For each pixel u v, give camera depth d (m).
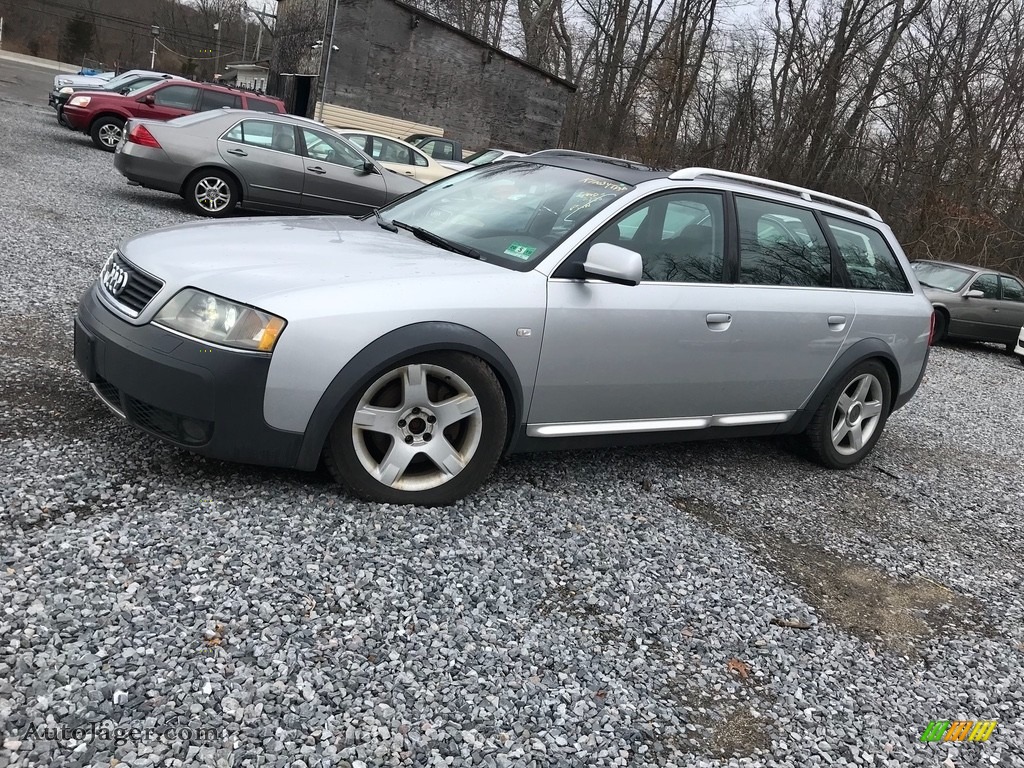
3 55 64.12
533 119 27.31
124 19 79.06
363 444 3.38
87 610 2.44
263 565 2.85
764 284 4.54
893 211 25.73
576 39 37.03
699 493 4.46
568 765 2.26
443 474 3.55
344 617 2.68
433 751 2.20
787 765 2.47
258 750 2.08
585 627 2.95
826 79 27.20
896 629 3.43
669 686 2.73
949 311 14.03
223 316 3.11
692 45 32.84
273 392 3.11
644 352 3.98
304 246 3.68
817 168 27.72
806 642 3.17
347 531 3.19
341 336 3.16
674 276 4.14
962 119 24.73
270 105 17.69
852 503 4.83
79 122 16.36
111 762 1.95
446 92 25.77
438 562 3.12
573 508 3.89
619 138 33.75
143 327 3.17
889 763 2.57
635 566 3.46
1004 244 23.03
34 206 9.23
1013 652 3.41
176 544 2.87
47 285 6.20
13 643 2.24
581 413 3.96
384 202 12.05
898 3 26.08
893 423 7.21
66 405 3.91
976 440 7.19
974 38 25.00
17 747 1.93
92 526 2.88
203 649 2.38
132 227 9.20
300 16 26.80
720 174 4.54
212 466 3.51
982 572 4.20
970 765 2.64
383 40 24.44
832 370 4.95
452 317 3.38
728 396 4.50
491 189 4.47
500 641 2.75
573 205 4.05
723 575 3.55
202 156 10.68
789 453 5.51
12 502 2.93
